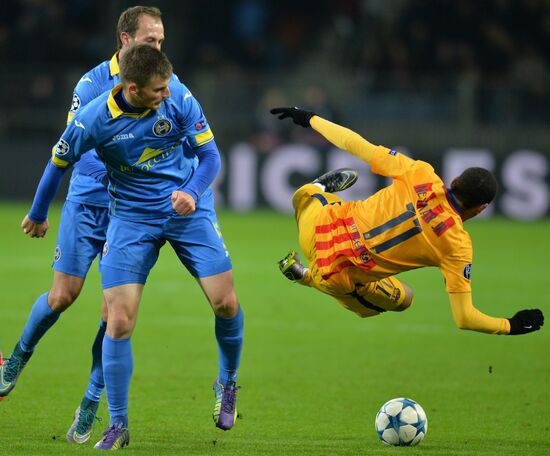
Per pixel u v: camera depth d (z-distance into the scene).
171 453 18.75
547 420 22.38
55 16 76.25
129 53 17.66
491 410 23.36
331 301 39.59
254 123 68.06
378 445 19.89
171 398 24.22
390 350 30.77
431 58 74.25
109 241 19.16
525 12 75.12
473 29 74.62
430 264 19.64
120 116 18.34
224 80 68.44
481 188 19.08
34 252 50.50
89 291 40.75
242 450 19.22
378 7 81.56
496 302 38.56
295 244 54.28
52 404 23.27
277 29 83.31
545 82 71.69
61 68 70.81
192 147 19.38
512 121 67.12
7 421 21.58
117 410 19.00
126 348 18.92
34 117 69.19
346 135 20.55
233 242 54.62
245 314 36.56
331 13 84.25
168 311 36.59
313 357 29.61
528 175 66.81
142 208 19.17
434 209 19.31
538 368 28.38
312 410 23.30
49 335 31.83
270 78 71.31
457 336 33.12
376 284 21.17
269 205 67.94
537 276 45.25
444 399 24.55
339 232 20.56
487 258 50.78
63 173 19.12
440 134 67.62
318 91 68.12
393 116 68.12
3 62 74.38
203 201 19.78
